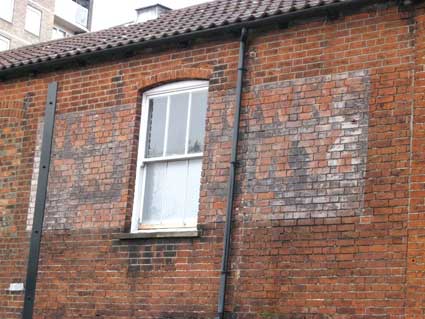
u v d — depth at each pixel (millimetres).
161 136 14039
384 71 11656
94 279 13891
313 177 11961
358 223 11398
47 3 63406
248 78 12953
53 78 15406
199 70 13539
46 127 11578
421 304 10609
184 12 15461
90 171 14469
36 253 11094
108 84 14641
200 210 12984
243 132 12797
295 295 11734
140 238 13492
